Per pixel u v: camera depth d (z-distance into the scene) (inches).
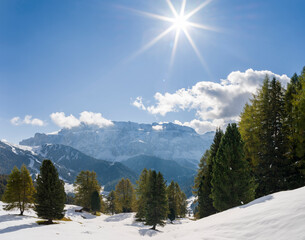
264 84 1000.9
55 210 1131.9
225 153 861.2
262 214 393.7
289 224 305.3
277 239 280.7
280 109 947.3
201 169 1390.3
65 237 711.1
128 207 2506.2
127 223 1723.7
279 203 417.7
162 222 1389.0
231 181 833.5
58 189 1167.0
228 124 916.6
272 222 337.4
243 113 1147.3
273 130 935.7
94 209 2379.4
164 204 1401.3
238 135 883.4
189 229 531.5
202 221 599.5
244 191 810.8
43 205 1112.2
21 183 1470.2
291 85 926.4
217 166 890.1
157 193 1418.6
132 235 1042.1
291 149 874.8
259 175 949.8
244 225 379.6
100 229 1088.8
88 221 1786.4
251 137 1010.1
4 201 1428.4
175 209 2287.2
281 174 868.6
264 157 927.7
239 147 855.7
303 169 791.1
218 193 858.1
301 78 867.4
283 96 964.6
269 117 951.0
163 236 584.1
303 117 784.9
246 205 565.0
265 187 914.7
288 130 882.1
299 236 262.7
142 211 1851.6
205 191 1171.9
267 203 465.1
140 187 1952.5
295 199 399.5
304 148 791.1
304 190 450.0
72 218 1814.7
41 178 1158.3
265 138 940.0
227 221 446.6
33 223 1099.9
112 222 1820.9
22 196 1470.2
